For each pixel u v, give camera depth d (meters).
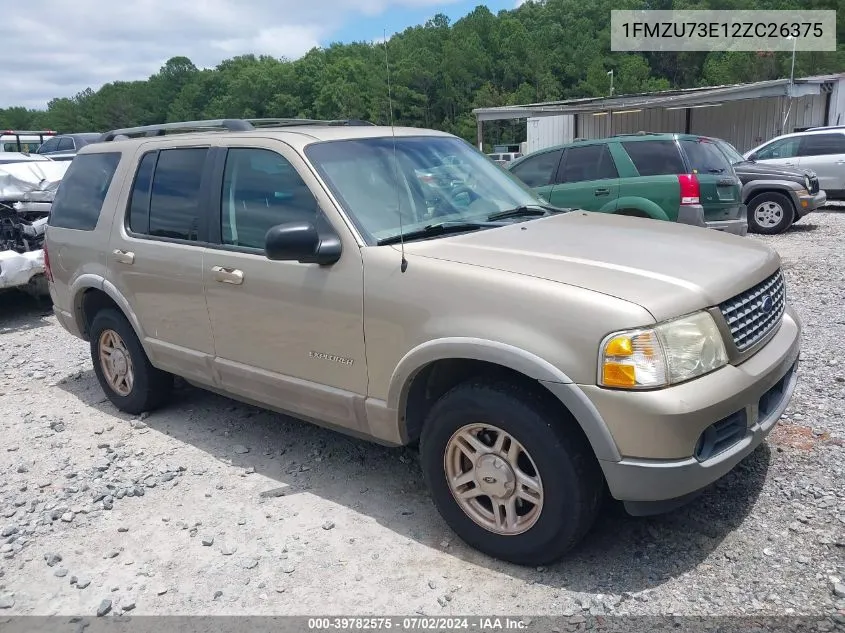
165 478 4.20
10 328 8.55
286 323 3.75
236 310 4.01
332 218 3.54
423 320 3.16
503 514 3.12
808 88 20.17
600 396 2.71
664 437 2.67
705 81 69.69
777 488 3.60
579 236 3.56
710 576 2.97
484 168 4.45
